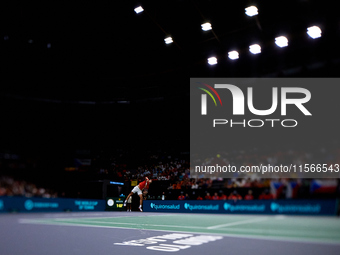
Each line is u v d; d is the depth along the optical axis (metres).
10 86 25.81
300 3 17.73
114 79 28.33
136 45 24.56
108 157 27.36
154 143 27.70
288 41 20.23
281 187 15.52
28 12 21.14
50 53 25.00
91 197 21.80
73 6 20.84
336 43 18.88
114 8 20.91
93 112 28.25
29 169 23.42
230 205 16.59
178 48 24.12
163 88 27.66
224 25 20.78
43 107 27.00
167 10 20.19
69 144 27.06
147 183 16.03
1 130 25.19
